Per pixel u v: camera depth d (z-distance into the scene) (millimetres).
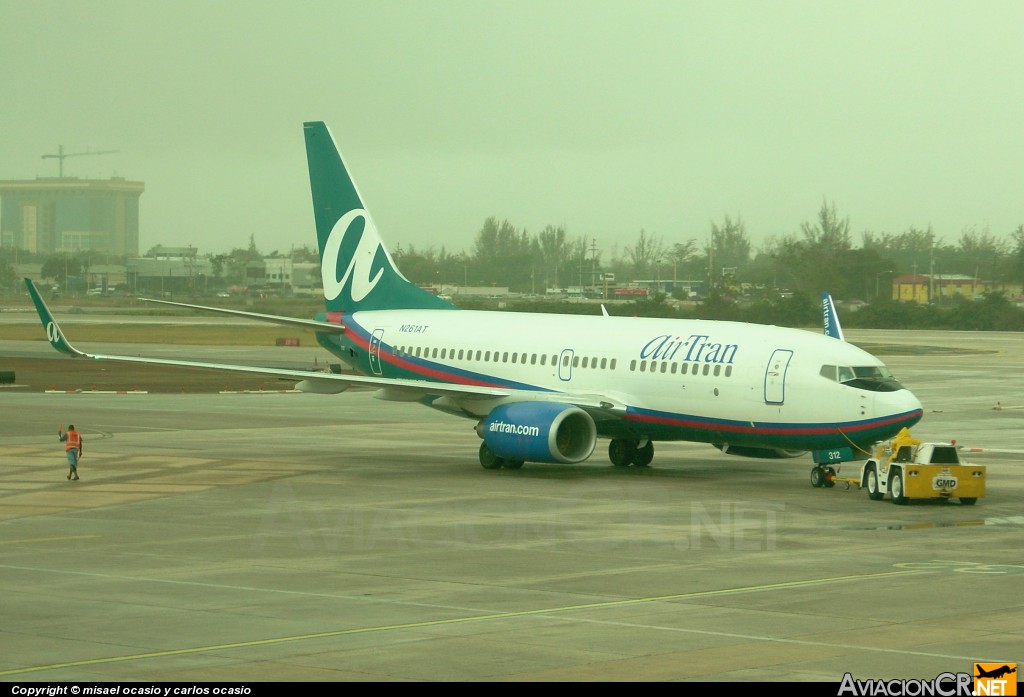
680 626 77875
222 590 89312
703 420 156250
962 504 136375
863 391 142750
